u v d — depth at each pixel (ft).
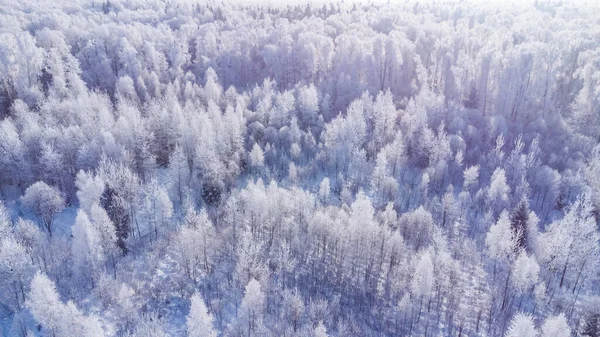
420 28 617.62
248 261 226.58
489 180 337.52
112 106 407.64
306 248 260.62
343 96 455.22
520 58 426.10
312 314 215.31
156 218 270.26
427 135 353.72
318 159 353.10
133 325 202.80
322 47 538.47
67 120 348.59
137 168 318.04
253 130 379.35
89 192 253.24
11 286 211.00
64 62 463.83
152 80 477.36
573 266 244.42
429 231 264.93
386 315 231.71
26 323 203.62
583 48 486.79
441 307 234.79
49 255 236.02
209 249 252.62
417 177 345.51
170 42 594.65
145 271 241.14
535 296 236.22
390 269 249.55
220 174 304.09
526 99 434.30
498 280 248.73
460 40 531.50
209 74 504.84
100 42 514.68
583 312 220.84
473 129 376.07
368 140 389.19
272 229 268.21
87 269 225.35
